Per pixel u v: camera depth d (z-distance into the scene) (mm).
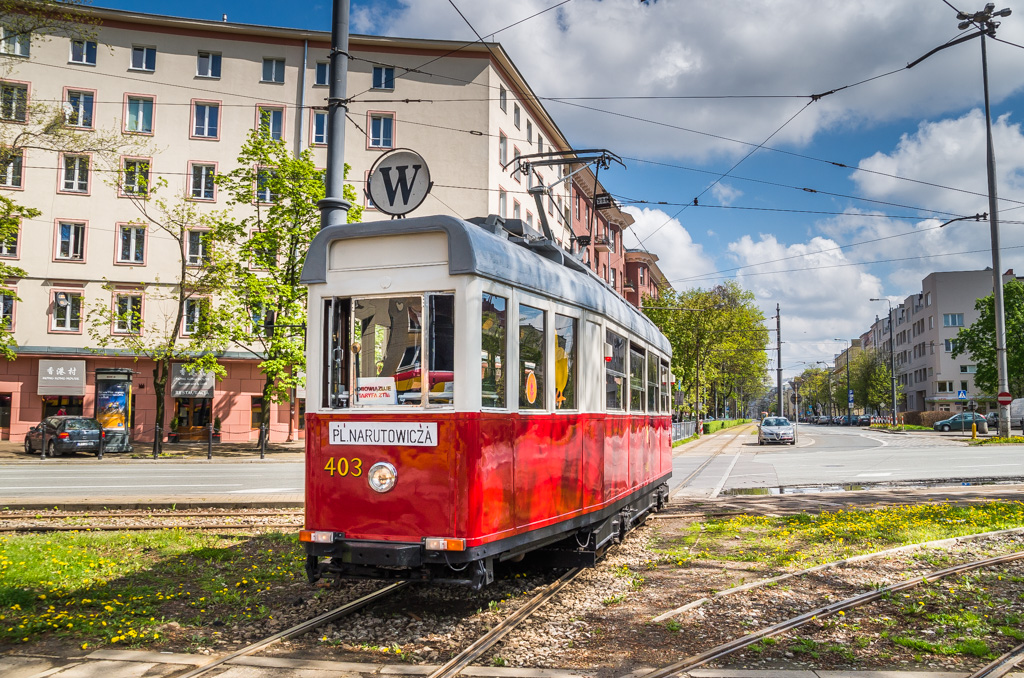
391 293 5973
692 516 11672
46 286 33469
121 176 28250
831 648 5258
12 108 24516
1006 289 52469
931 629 5719
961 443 33469
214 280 27500
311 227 27422
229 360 34625
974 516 10922
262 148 27234
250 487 16156
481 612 6215
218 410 34688
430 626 5820
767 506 12922
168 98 34625
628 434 9188
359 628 5766
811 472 20359
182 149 34625
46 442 25750
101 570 7766
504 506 5953
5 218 26234
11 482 17344
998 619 5926
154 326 30391
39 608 6293
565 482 7016
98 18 22672
